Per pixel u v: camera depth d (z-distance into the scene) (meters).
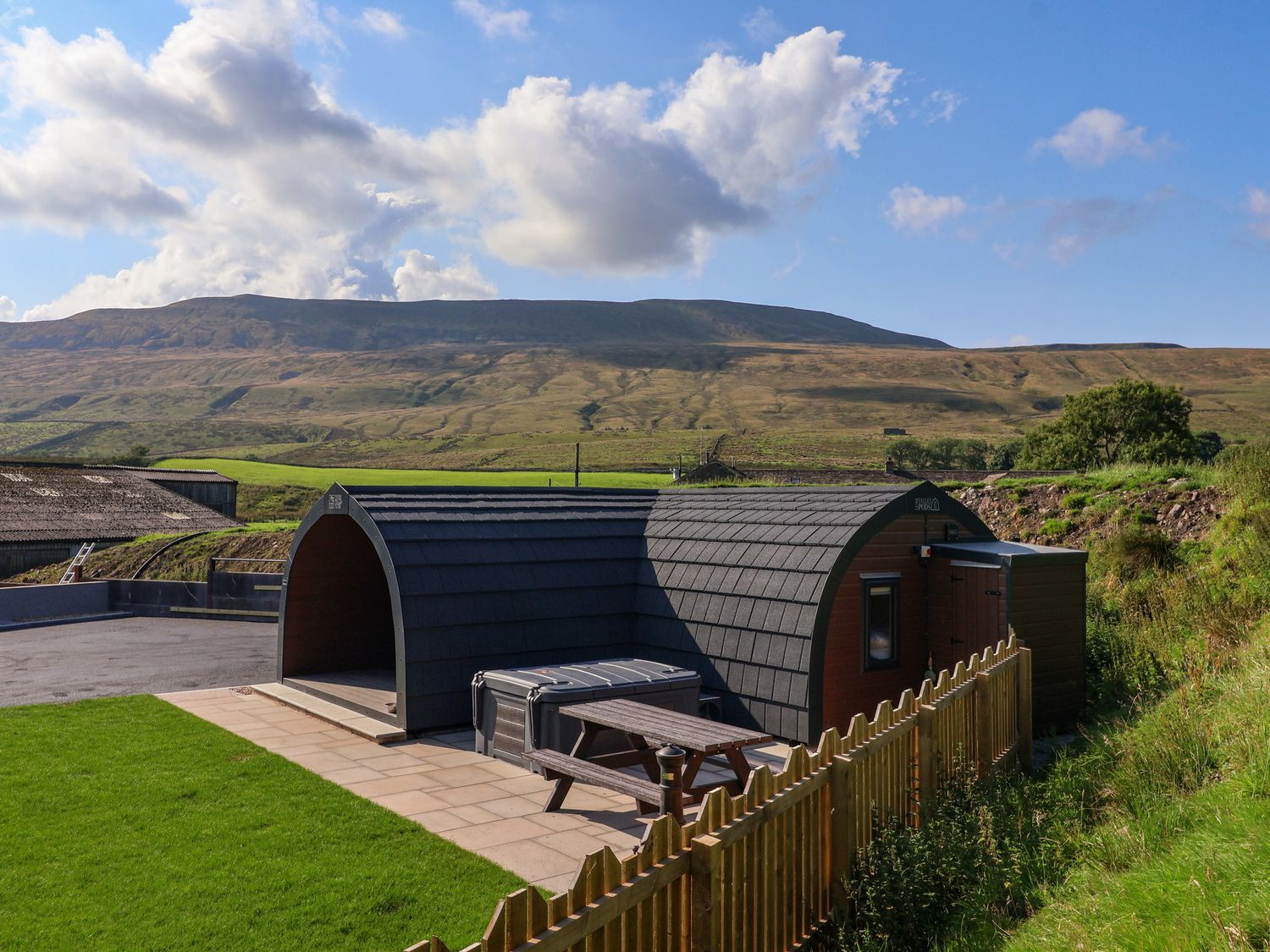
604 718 8.22
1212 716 7.57
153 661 16.19
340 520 13.59
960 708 7.76
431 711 10.68
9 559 32.00
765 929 4.89
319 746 10.16
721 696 10.90
